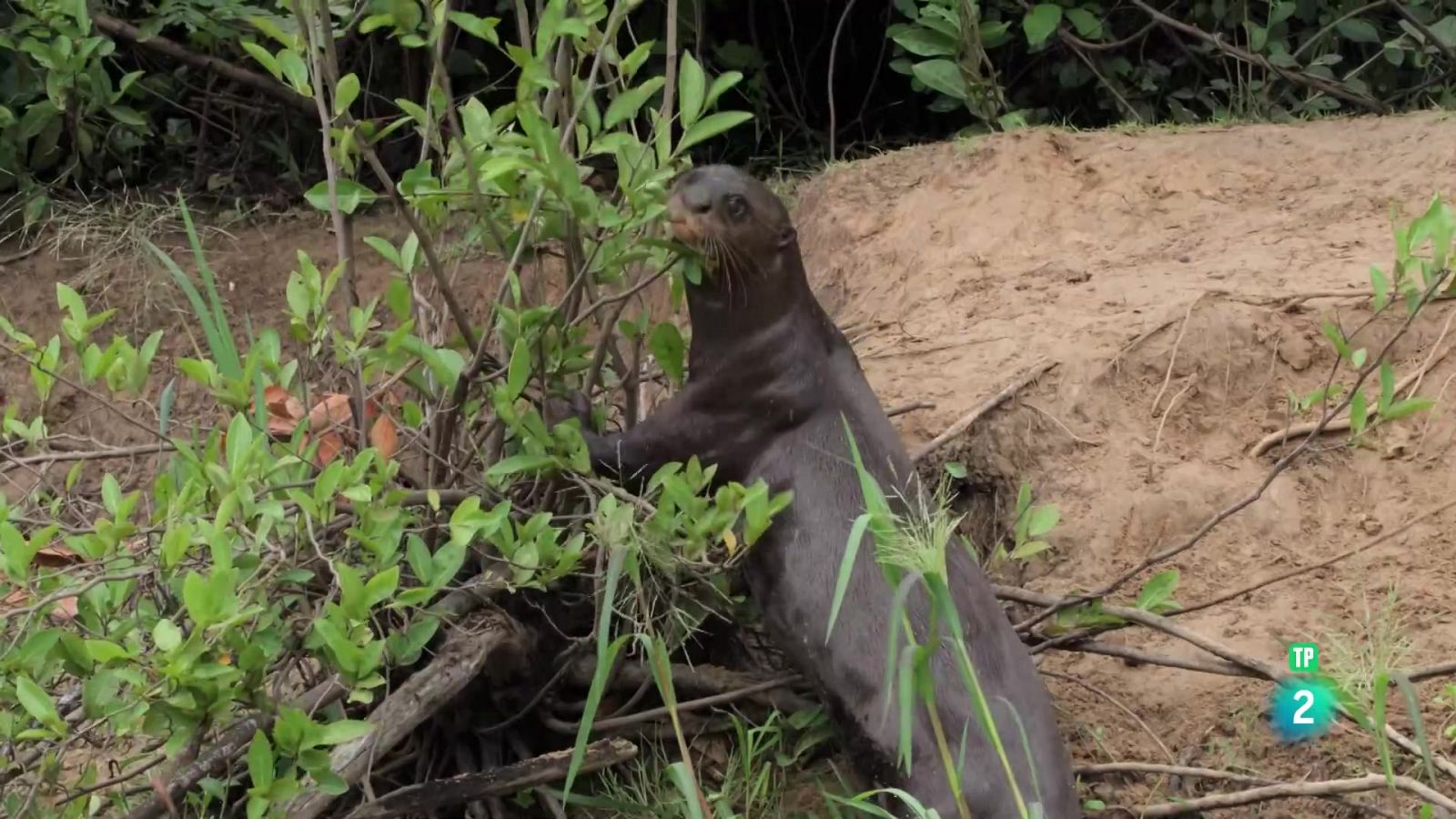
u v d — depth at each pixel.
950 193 11.95
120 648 5.47
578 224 6.95
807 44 16.94
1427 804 6.60
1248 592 7.74
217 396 6.55
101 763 7.42
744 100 16.48
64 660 5.72
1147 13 15.88
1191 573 8.42
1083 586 8.40
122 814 6.08
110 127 13.55
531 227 7.19
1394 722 7.40
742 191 7.32
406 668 7.42
